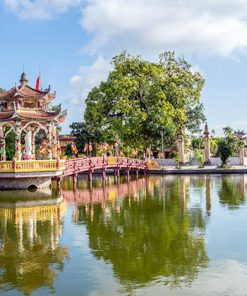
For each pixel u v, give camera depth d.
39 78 47.47
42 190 37.56
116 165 52.56
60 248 17.31
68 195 35.25
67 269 14.54
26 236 19.55
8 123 39.16
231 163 73.00
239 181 46.78
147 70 62.97
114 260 15.51
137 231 20.36
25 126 38.88
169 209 27.09
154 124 61.19
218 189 38.75
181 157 73.00
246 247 17.09
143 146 67.69
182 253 16.31
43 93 40.41
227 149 62.97
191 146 91.56
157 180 51.03
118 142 65.88
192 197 33.19
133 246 17.48
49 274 14.05
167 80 64.38
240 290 12.47
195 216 24.30
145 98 63.41
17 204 29.39
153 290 12.53
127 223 22.41
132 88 61.44
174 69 66.75
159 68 65.38
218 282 13.12
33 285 13.09
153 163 62.41
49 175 37.50
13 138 52.72
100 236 19.39
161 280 13.35
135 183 47.16
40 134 63.66
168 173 60.84
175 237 18.98
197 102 68.81
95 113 63.22
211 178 52.09
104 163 49.44
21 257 16.05
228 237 18.88
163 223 22.27
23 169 36.03
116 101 62.91
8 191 36.00
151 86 62.78
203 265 14.80
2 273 14.20
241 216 24.06
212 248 17.00
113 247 17.36
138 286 12.88
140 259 15.59
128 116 61.97
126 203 30.22
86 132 81.75
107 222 22.75
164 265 14.84
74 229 20.98
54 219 23.80
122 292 12.42
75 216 24.72
